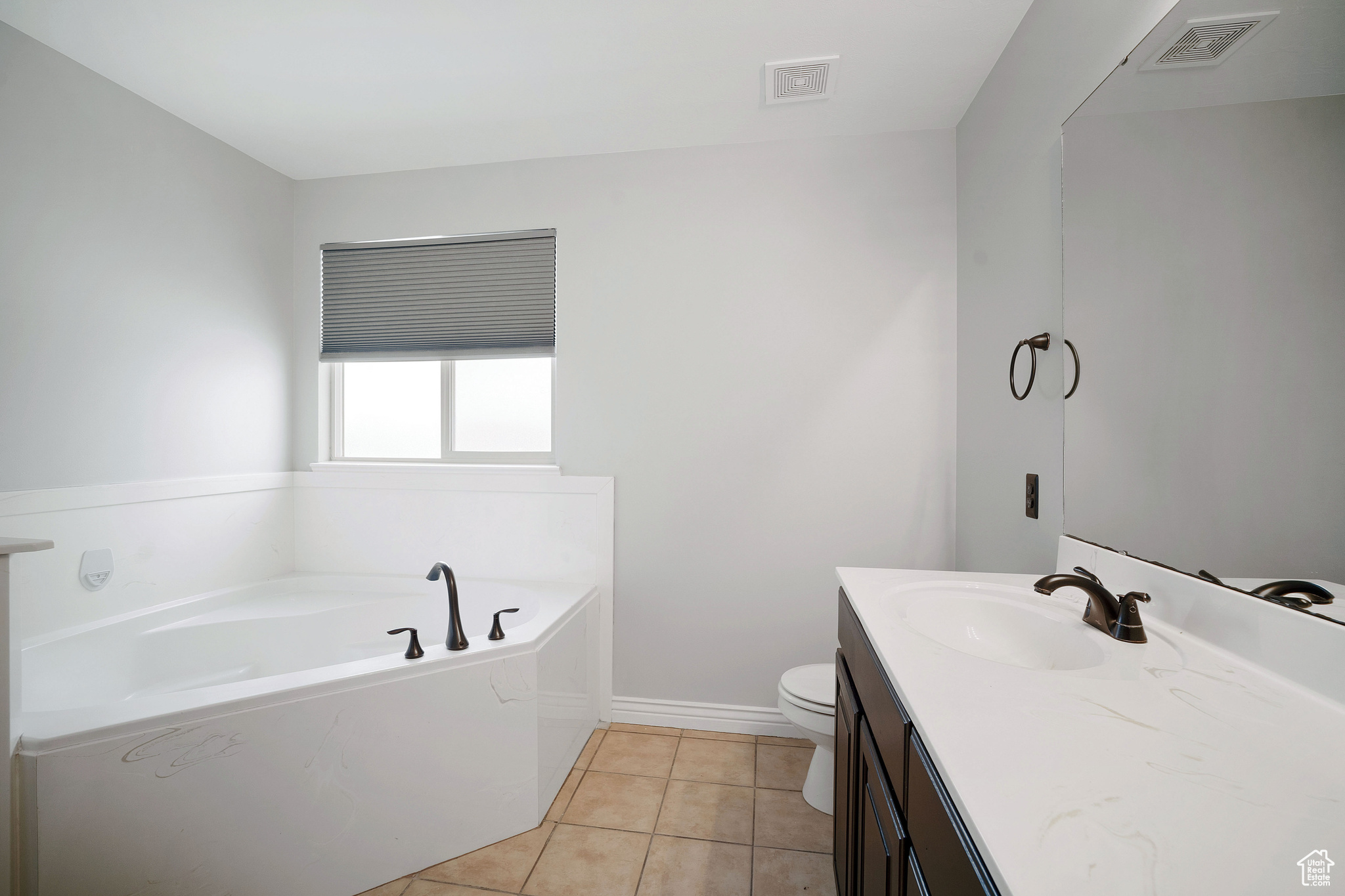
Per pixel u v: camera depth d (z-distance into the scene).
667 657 2.53
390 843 1.63
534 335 2.61
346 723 1.57
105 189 2.01
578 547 2.57
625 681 2.56
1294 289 0.81
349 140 2.43
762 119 2.27
